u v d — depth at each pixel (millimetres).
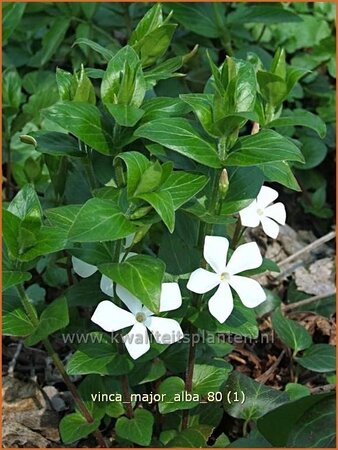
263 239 944
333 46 1095
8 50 1090
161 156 629
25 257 580
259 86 666
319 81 1098
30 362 815
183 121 593
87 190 708
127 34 1030
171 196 564
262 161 565
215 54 1046
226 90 575
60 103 608
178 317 623
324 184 1029
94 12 1026
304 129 1031
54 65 1109
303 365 754
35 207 580
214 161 573
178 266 647
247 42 1111
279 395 676
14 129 902
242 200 610
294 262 935
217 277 590
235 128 575
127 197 558
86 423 662
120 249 586
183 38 1044
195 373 679
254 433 647
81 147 653
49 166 709
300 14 1145
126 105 597
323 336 853
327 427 605
